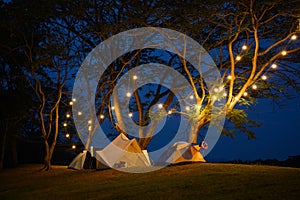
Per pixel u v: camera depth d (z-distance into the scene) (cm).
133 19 1238
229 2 1156
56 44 1368
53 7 1317
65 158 2214
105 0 1372
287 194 611
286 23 1285
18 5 1329
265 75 1295
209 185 748
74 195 805
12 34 1383
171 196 682
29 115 1834
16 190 1003
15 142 1928
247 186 704
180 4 1201
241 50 1305
